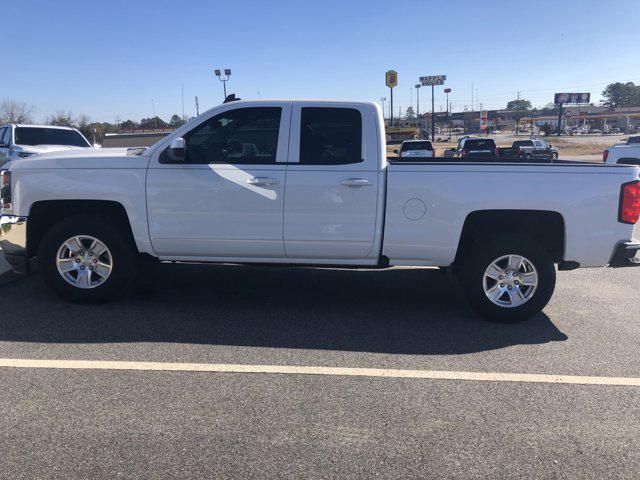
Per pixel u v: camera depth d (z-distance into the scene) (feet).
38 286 20.33
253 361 14.20
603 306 19.43
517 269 17.11
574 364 14.32
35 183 17.35
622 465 9.98
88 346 14.93
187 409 11.67
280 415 11.49
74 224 17.51
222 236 17.20
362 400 12.19
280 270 23.77
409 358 14.58
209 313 17.90
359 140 16.84
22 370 13.39
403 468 9.80
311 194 16.76
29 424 10.99
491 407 11.97
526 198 16.42
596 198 16.49
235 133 17.21
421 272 23.90
